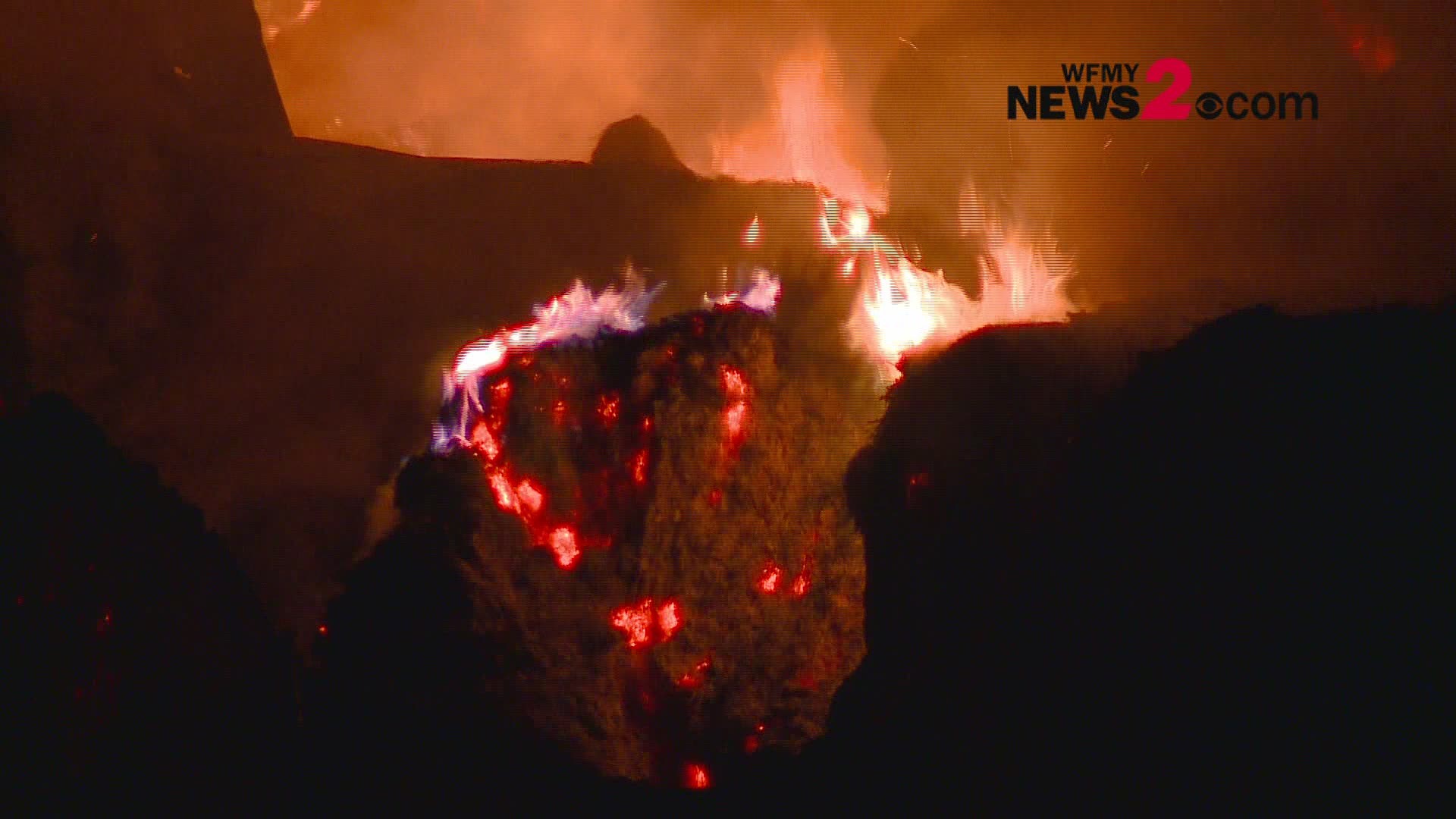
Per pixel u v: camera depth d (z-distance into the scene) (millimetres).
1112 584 1857
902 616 2213
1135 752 1725
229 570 2346
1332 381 1856
